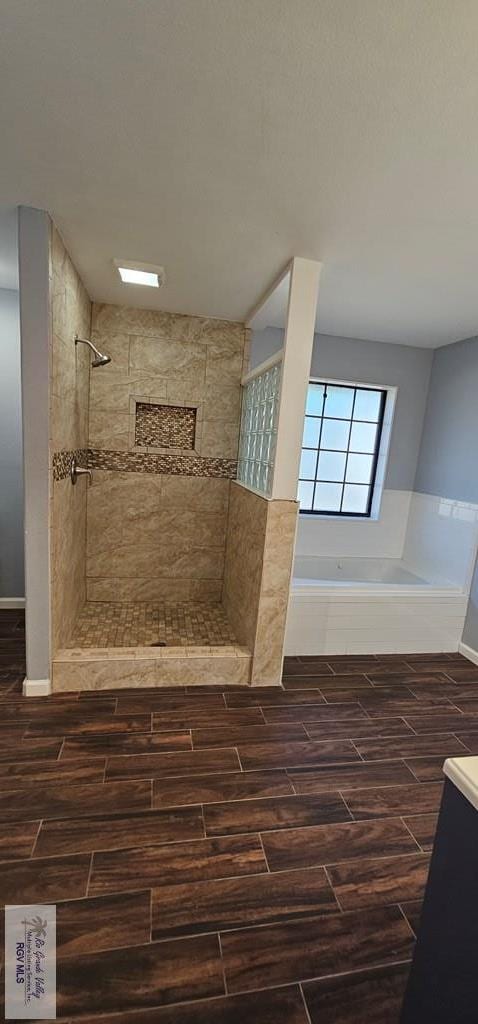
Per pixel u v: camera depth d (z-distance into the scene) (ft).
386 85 3.63
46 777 5.57
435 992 2.69
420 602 9.91
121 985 3.53
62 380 7.25
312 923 4.11
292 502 7.58
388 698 8.12
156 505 11.11
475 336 10.65
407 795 5.79
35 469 6.62
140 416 10.78
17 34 3.39
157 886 4.33
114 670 7.61
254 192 5.31
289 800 5.53
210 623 10.24
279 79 3.65
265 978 3.66
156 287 8.69
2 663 8.20
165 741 6.42
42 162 4.95
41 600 7.04
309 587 9.37
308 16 3.09
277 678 8.24
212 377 10.83
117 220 6.17
